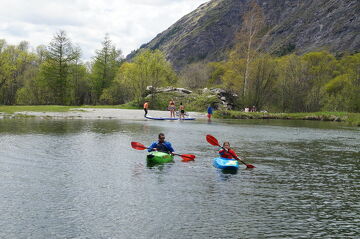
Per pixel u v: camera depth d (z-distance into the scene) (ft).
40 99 278.46
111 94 272.31
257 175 38.78
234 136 75.72
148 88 199.00
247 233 22.84
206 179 36.37
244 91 187.73
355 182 36.45
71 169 39.81
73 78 291.58
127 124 97.35
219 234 22.62
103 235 22.30
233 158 45.21
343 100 188.24
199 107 184.34
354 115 147.33
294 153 54.54
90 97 330.54
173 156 48.93
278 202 29.25
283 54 524.11
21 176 36.35
